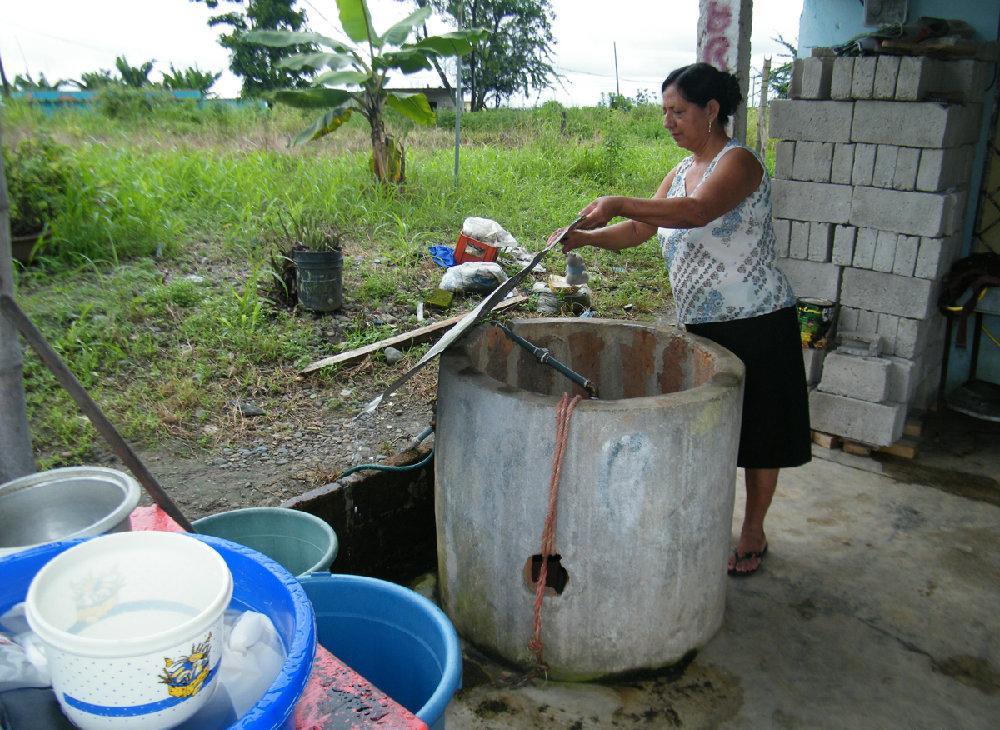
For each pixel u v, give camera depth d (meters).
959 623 2.95
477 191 8.53
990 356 4.66
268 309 5.12
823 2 4.66
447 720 2.50
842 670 2.72
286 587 1.22
